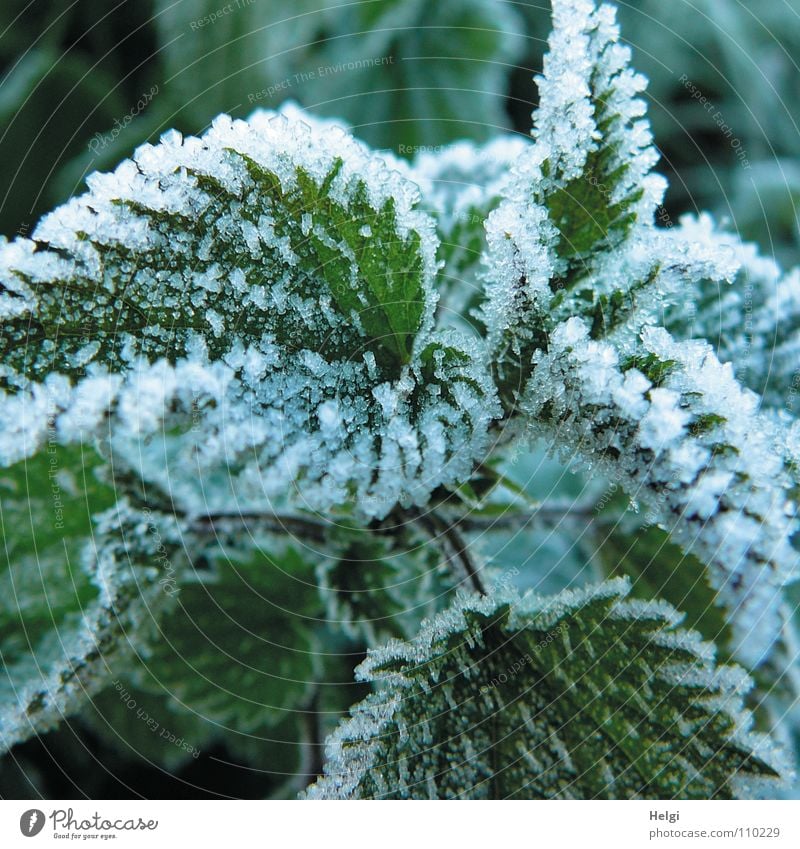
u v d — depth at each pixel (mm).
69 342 93
